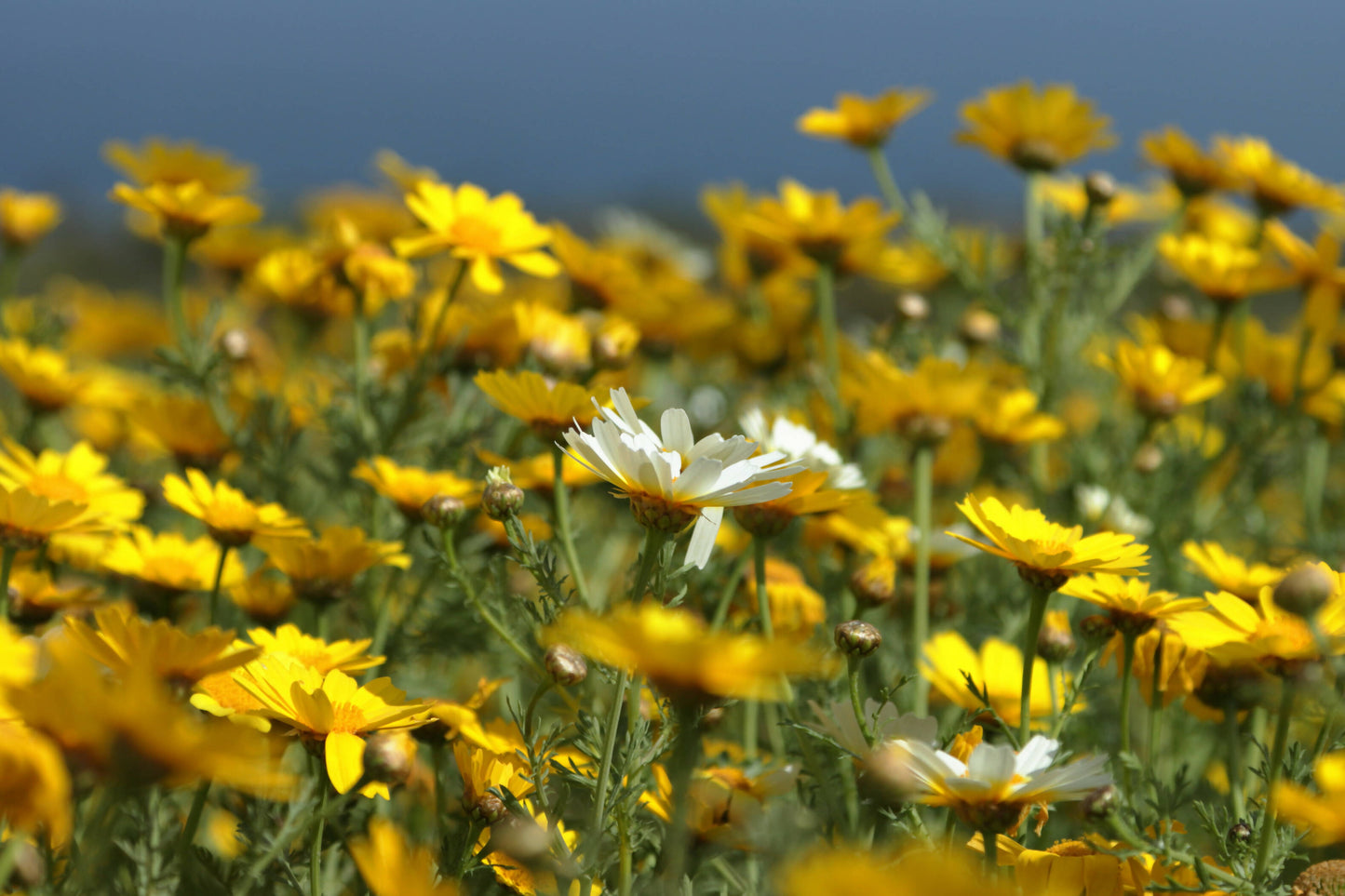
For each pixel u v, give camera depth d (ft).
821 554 5.88
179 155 6.54
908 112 7.05
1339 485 8.40
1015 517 5.04
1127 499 6.26
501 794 4.91
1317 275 6.31
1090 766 4.81
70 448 6.89
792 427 5.55
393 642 5.52
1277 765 4.88
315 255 5.99
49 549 5.57
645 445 4.90
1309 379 6.77
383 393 5.93
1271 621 4.96
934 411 5.76
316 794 5.08
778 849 4.93
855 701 4.98
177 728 4.52
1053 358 6.57
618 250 10.06
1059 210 7.13
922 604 5.59
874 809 5.02
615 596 5.59
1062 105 6.58
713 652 4.59
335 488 5.91
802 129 7.14
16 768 4.54
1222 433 7.45
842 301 11.90
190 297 9.18
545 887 4.89
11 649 4.71
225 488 5.33
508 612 5.38
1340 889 4.84
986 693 5.02
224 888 4.98
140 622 4.72
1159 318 7.25
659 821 5.05
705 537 4.99
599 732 4.99
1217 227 8.21
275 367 7.64
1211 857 4.96
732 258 8.60
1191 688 5.13
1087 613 5.83
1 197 7.47
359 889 5.06
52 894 4.81
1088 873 4.84
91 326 8.88
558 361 6.00
